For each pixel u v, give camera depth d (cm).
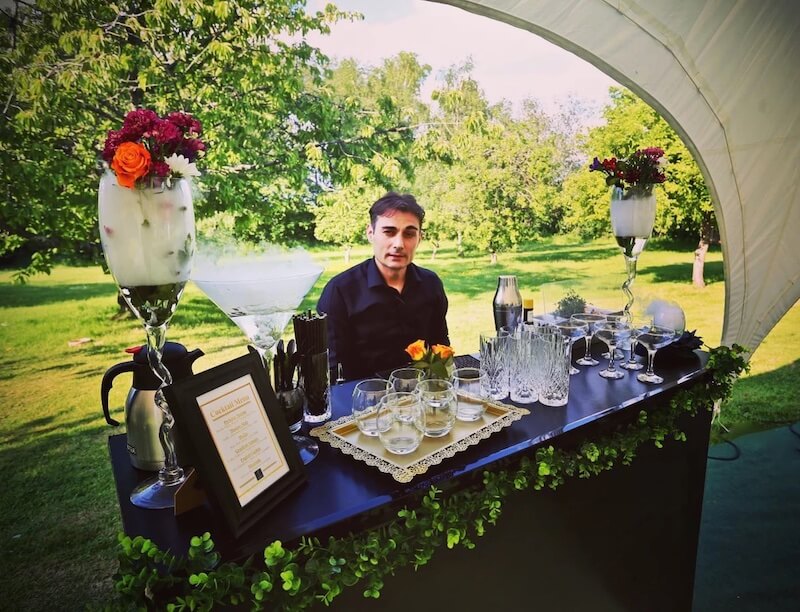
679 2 220
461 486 92
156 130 74
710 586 190
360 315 187
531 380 130
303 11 329
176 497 77
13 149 278
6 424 285
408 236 183
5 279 285
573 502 121
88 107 291
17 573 214
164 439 86
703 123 250
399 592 91
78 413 302
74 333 302
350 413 119
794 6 239
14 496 254
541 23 213
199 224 320
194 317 343
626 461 124
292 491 84
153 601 65
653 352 148
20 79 268
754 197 276
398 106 372
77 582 212
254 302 91
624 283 188
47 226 293
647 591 149
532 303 173
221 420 77
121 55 288
